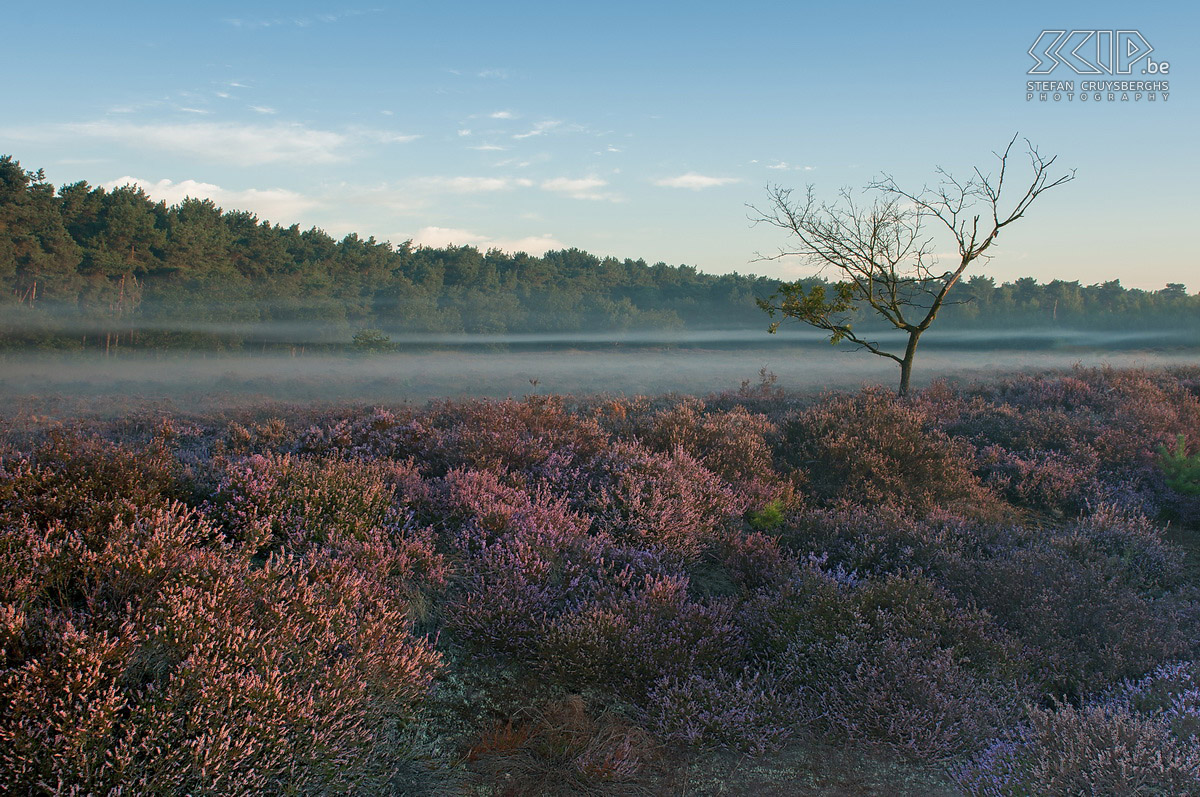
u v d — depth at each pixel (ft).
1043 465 29.22
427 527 19.34
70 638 10.28
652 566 18.04
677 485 22.53
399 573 16.70
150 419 41.16
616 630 14.44
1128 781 9.92
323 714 10.89
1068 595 17.02
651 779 11.80
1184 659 15.07
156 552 13.10
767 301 46.11
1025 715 12.97
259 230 292.20
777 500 24.36
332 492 19.26
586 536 19.31
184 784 9.58
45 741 9.11
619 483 22.44
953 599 16.74
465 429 27.73
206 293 237.25
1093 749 10.69
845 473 28.02
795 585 17.34
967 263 42.47
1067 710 11.66
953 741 12.39
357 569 15.76
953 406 38.93
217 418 46.65
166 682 10.94
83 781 9.03
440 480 23.56
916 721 12.51
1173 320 390.42
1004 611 16.96
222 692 10.27
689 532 20.26
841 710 13.19
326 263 333.01
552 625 14.62
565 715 13.19
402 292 342.03
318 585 14.32
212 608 11.78
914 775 12.00
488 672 14.39
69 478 17.61
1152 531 22.26
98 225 246.47
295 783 10.10
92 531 14.39
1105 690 13.99
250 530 16.67
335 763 10.41
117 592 12.57
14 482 16.78
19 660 10.37
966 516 24.45
